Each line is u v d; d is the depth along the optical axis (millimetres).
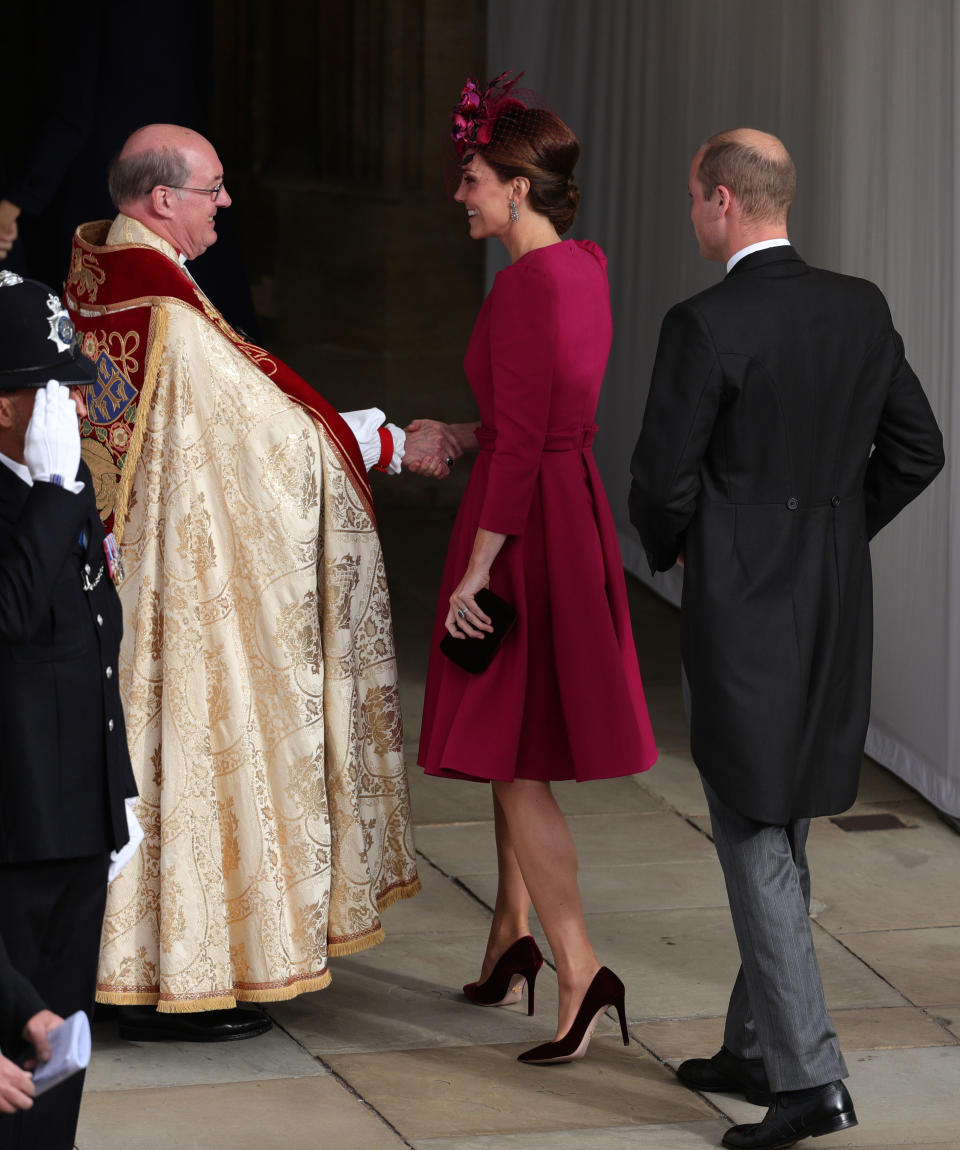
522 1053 14836
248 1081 14289
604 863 18984
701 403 12578
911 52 20594
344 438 14820
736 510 12883
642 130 29234
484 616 14250
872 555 22047
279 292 37438
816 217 23484
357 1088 14188
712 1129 13617
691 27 27297
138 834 11719
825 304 12914
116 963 14461
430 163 35281
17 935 11242
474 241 35719
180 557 14281
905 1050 14898
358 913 15156
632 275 29922
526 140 14188
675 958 16719
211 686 14445
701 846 19547
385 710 15500
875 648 22078
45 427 10555
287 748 14594
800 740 13023
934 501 20516
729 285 12883
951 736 20219
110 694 11383
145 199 14453
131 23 25188
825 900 18156
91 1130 13383
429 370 35938
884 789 21500
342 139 36344
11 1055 10094
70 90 24562
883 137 21438
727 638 12820
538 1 31500
